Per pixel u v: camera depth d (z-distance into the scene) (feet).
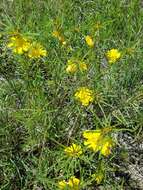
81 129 1.48
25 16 1.77
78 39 1.63
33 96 1.38
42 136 1.38
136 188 1.47
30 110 1.32
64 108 1.43
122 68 1.62
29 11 1.80
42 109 1.30
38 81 1.40
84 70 1.38
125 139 1.57
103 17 1.77
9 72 1.55
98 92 1.29
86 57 1.53
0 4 1.92
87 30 1.68
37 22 1.64
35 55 1.32
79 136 1.42
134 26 1.87
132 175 1.49
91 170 1.37
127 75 1.62
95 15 1.81
